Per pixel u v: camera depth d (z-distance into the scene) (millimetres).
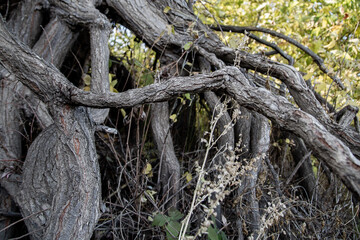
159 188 1931
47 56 2209
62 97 1355
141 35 2291
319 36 2900
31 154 1614
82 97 1313
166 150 2012
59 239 1157
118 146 2346
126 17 2291
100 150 2197
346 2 2611
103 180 2115
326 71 2275
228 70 1130
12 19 2393
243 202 1751
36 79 1380
